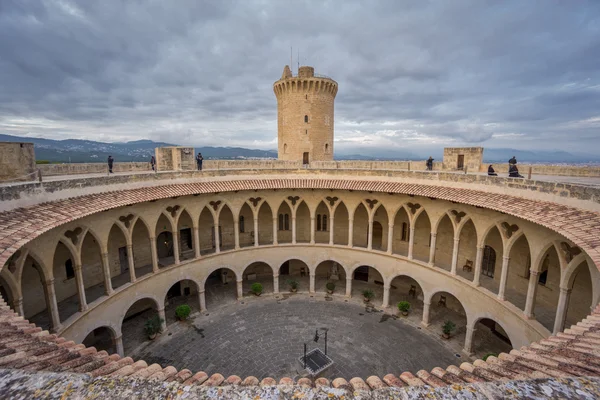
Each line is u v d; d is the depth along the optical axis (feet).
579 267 72.33
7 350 23.81
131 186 91.71
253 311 112.88
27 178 86.58
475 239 101.14
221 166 144.66
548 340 32.24
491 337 97.55
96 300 80.02
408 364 86.79
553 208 64.39
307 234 139.64
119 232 101.60
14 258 57.93
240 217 134.62
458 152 126.31
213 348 92.79
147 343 94.73
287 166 150.00
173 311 112.78
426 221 117.70
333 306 116.47
